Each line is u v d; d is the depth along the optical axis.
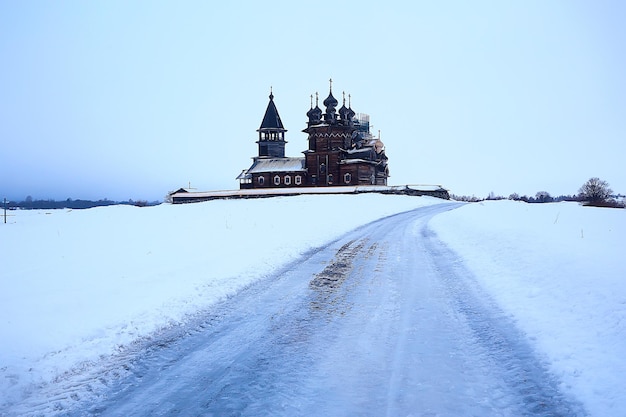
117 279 11.12
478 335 7.18
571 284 8.98
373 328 7.64
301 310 8.79
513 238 15.66
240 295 10.01
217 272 12.05
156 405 5.08
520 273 10.84
